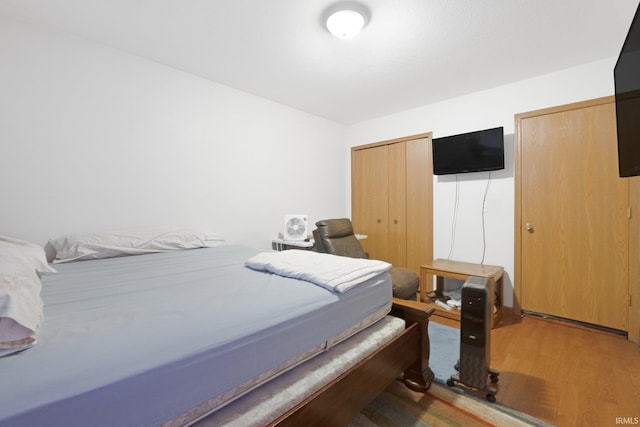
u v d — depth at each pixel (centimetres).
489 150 281
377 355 121
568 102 248
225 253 215
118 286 124
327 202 398
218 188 283
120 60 221
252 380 86
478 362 147
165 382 66
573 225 248
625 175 152
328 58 233
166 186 248
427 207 341
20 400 51
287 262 151
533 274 269
